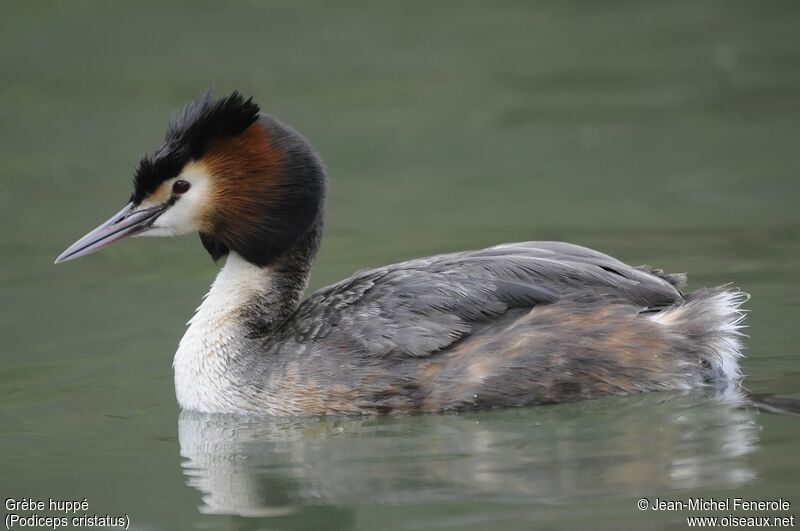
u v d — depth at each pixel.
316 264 18.62
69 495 11.40
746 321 15.27
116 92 26.95
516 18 31.91
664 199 21.09
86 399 14.22
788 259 17.73
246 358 13.59
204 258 20.30
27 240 20.31
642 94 26.73
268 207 13.90
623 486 10.85
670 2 32.78
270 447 12.49
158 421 13.52
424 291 13.11
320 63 28.84
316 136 25.09
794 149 23.05
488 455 11.78
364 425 12.84
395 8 32.41
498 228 19.91
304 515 10.77
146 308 17.61
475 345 12.84
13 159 24.02
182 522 10.77
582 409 12.71
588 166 23.12
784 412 12.36
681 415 12.41
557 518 10.27
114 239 14.01
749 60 28.27
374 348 12.97
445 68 28.66
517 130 25.16
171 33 30.38
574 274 13.16
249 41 30.05
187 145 13.84
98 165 23.44
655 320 12.98
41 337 16.45
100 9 31.59
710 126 24.70
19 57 28.98
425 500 10.84
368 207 21.53
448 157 23.94
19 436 13.05
